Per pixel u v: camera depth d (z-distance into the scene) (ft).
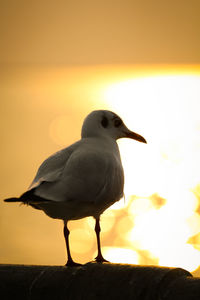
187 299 13.96
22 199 17.22
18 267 16.53
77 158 19.13
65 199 18.08
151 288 14.53
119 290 14.90
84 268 15.80
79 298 15.33
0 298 16.31
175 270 14.79
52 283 15.75
